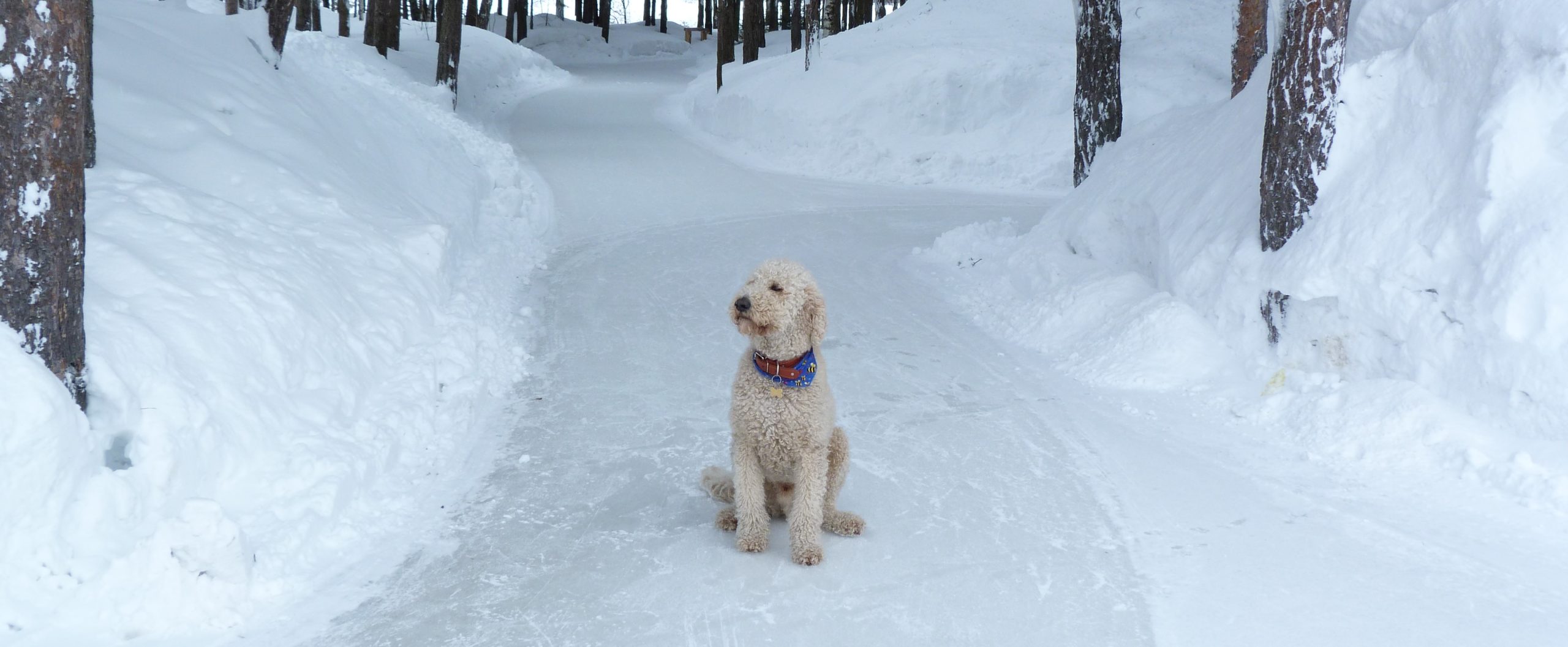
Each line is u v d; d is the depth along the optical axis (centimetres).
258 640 385
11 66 404
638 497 538
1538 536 470
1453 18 649
